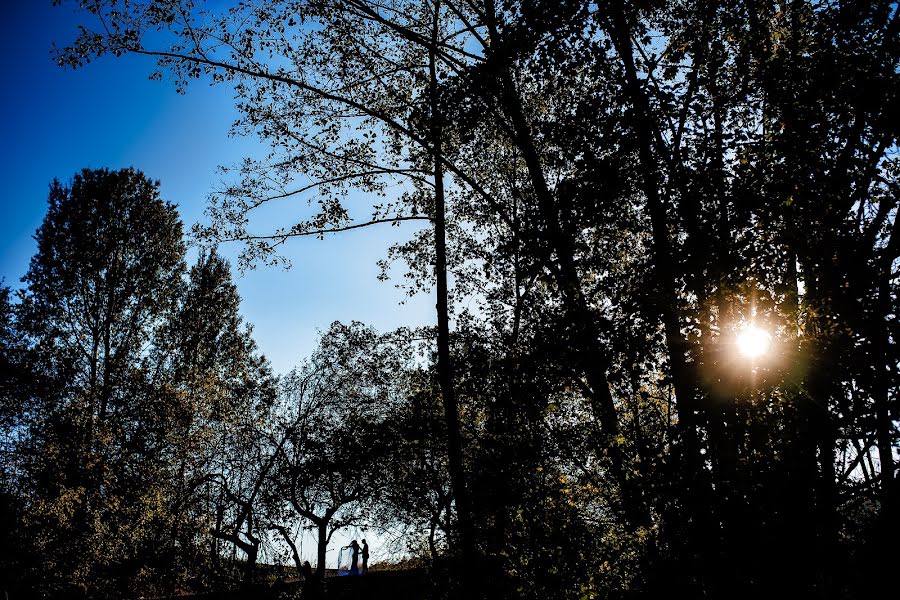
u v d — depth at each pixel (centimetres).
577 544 781
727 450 618
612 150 775
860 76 666
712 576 591
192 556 1822
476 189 1307
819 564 571
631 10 802
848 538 588
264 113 1404
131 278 2756
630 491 691
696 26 800
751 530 582
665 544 657
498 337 1098
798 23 727
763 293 607
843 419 581
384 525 1894
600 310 757
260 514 1995
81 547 1541
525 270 852
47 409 2139
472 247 1572
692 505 614
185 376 2478
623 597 701
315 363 2091
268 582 2044
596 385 805
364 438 1655
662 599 627
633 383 738
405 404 1756
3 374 2212
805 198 630
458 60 1304
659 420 733
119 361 2333
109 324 2669
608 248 855
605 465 771
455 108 1095
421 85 1447
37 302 2569
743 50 771
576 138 813
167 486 1878
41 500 1593
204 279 2992
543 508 827
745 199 642
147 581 1705
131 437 1859
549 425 869
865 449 587
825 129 677
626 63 838
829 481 590
